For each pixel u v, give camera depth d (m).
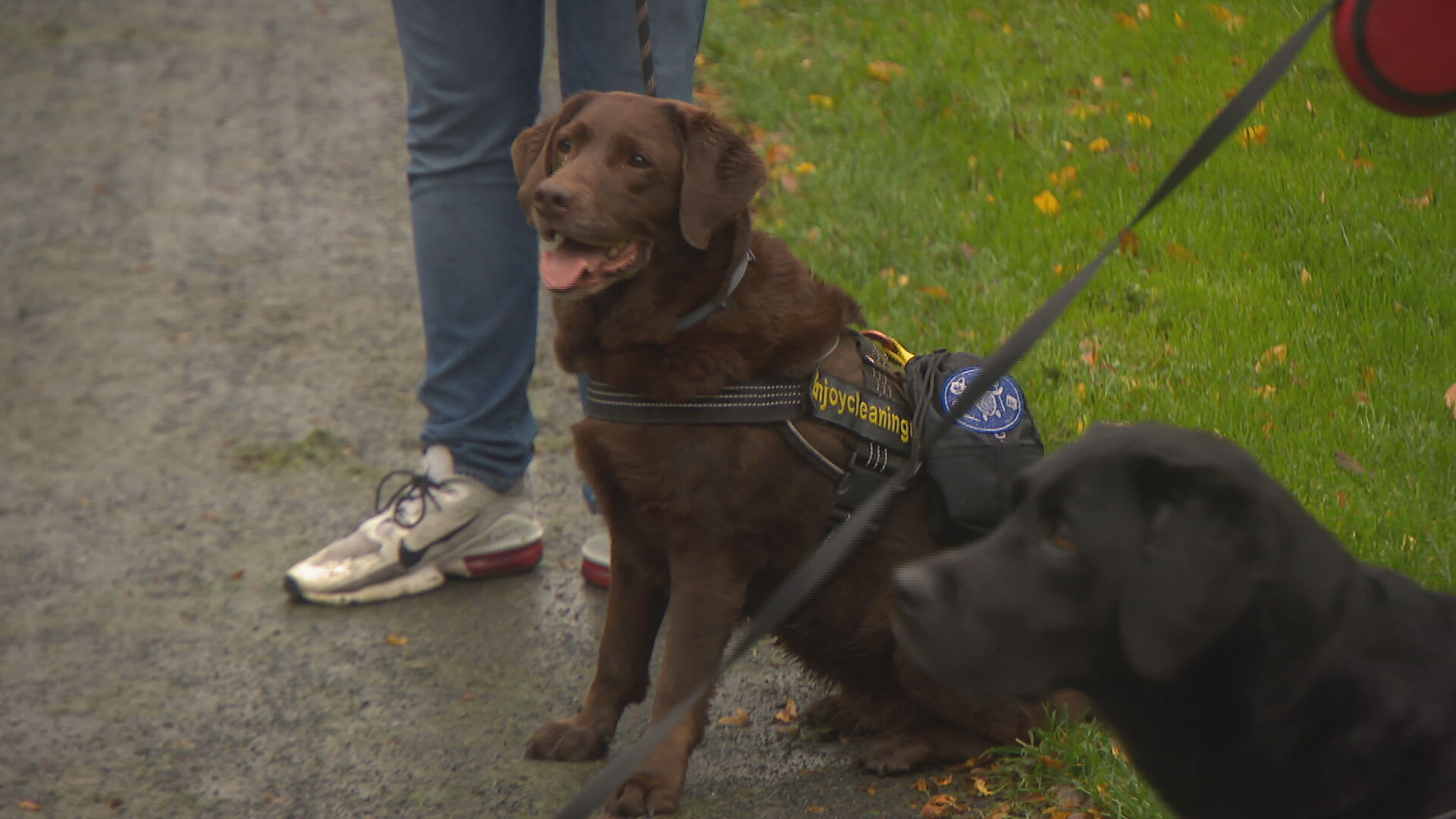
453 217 3.63
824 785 2.93
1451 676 1.71
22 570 4.09
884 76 7.25
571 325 2.88
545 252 2.75
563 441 4.88
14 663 3.57
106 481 4.66
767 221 5.87
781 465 2.80
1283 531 1.69
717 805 2.87
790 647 3.01
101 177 7.55
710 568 2.83
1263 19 7.48
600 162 2.75
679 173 2.79
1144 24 7.61
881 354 3.05
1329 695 1.70
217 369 5.52
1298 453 3.90
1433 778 1.67
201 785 3.05
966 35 7.69
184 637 3.70
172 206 7.19
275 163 7.73
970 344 4.64
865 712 3.02
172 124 8.30
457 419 3.81
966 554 1.89
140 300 6.16
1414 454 3.87
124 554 4.18
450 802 2.95
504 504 3.92
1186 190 5.73
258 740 3.22
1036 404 4.28
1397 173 5.68
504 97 3.56
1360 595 1.74
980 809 2.77
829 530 2.85
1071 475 1.79
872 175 6.12
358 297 6.19
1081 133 6.43
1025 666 1.80
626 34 3.46
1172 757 1.86
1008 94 6.86
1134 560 1.72
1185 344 4.61
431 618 3.78
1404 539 3.39
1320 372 4.36
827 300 2.93
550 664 3.54
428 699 3.38
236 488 4.60
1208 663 1.75
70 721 3.30
